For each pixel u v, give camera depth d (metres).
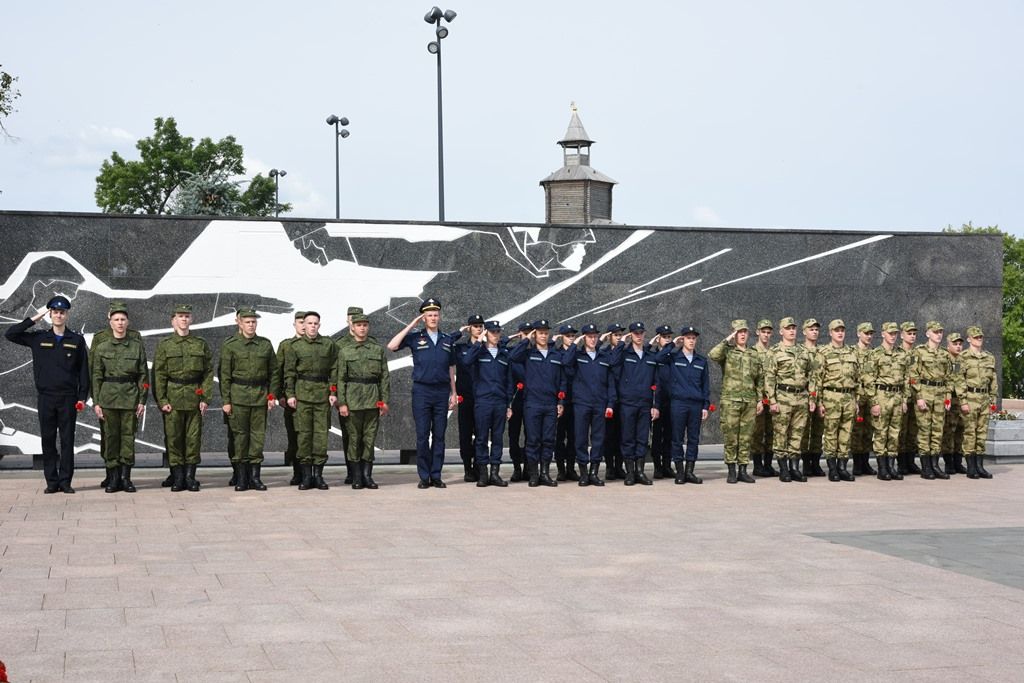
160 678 5.88
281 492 14.03
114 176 67.12
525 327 14.95
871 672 6.05
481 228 16.83
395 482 15.29
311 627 6.96
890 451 15.87
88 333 15.73
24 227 15.58
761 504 12.95
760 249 17.70
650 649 6.49
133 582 8.27
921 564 9.08
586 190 57.22
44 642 6.59
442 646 6.53
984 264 18.45
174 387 13.98
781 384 15.57
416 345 14.66
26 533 10.53
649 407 15.12
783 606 7.57
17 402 15.52
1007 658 6.34
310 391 14.27
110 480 13.94
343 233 16.39
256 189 69.38
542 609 7.46
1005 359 62.34
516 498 13.50
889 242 18.12
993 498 13.61
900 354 15.88
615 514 12.03
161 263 15.92
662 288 17.39
